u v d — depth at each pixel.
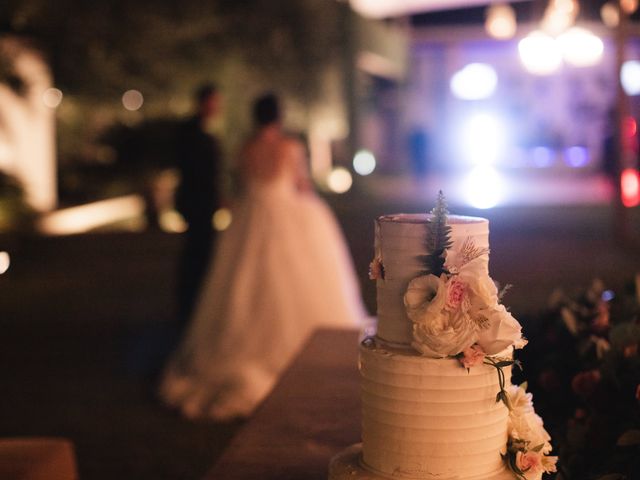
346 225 15.59
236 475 2.53
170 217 17.09
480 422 1.84
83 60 14.23
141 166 17.98
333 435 2.87
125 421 5.39
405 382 1.84
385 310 1.93
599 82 30.06
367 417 1.93
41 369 6.68
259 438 2.84
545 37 20.92
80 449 4.90
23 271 11.55
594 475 2.19
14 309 9.04
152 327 8.11
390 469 1.89
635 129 16.69
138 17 14.61
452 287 1.76
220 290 5.92
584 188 23.53
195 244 7.04
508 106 31.39
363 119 28.02
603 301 3.19
